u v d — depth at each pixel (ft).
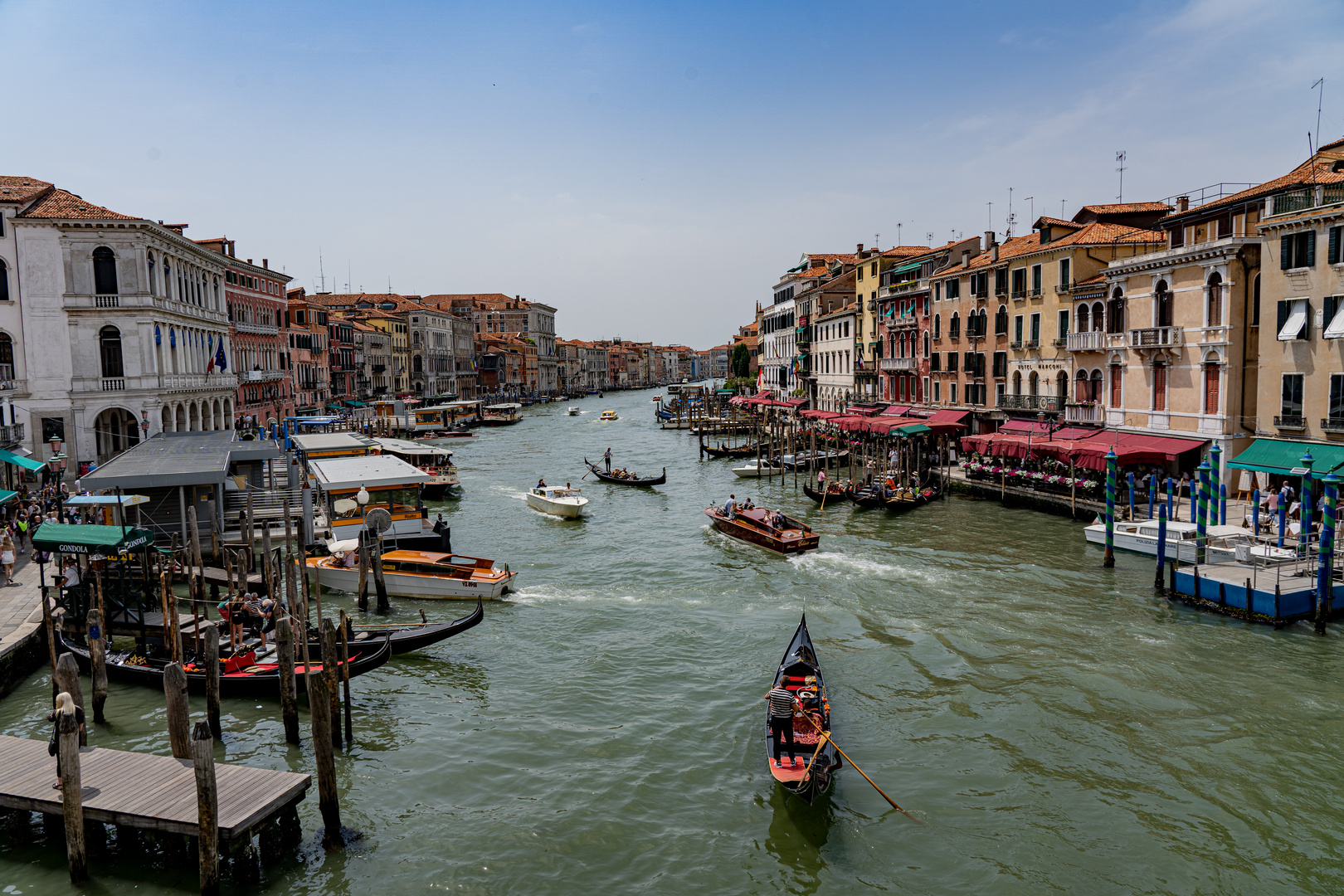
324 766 39.68
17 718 53.36
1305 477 77.20
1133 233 127.34
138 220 127.75
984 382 151.53
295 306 249.14
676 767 47.09
